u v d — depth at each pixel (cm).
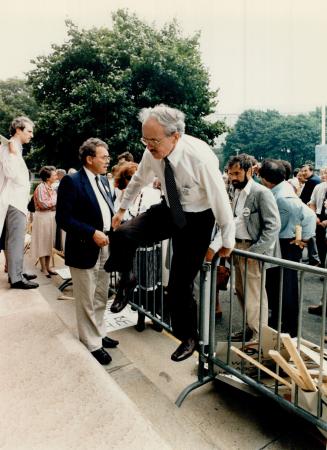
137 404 249
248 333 353
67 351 258
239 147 6950
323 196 599
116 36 2039
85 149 282
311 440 218
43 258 525
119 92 1833
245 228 327
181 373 290
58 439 177
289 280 349
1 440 177
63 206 277
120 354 318
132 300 365
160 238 230
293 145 6606
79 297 289
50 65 2081
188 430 223
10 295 364
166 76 1936
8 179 367
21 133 371
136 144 1873
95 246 281
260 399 254
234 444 214
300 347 228
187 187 201
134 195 263
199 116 2192
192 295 230
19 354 254
